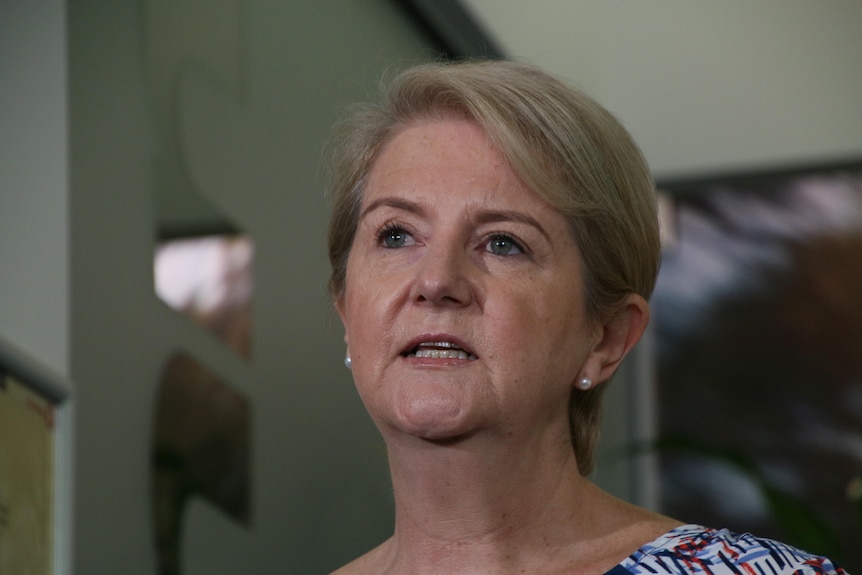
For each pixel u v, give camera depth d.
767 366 7.13
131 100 3.84
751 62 6.95
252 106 4.53
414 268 2.17
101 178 3.65
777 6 6.93
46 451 3.30
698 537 2.15
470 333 2.11
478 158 2.21
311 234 4.87
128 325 3.72
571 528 2.22
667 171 7.08
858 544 6.87
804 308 7.10
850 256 7.02
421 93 2.30
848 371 7.03
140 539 3.68
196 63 4.20
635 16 7.06
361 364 2.18
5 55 3.60
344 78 5.22
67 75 3.55
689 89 7.02
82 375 3.50
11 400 3.16
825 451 7.00
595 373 2.27
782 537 6.92
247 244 4.39
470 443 2.13
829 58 6.85
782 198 7.11
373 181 2.31
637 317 2.33
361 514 4.99
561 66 6.62
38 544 3.21
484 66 2.29
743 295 7.18
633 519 2.26
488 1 6.03
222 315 4.21
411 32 5.83
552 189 2.17
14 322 3.39
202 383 4.06
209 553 4.00
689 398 7.20
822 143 6.87
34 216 3.50
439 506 2.20
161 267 3.91
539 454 2.21
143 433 3.74
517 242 2.18
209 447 4.07
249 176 4.46
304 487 4.60
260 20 4.64
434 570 2.22
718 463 7.07
